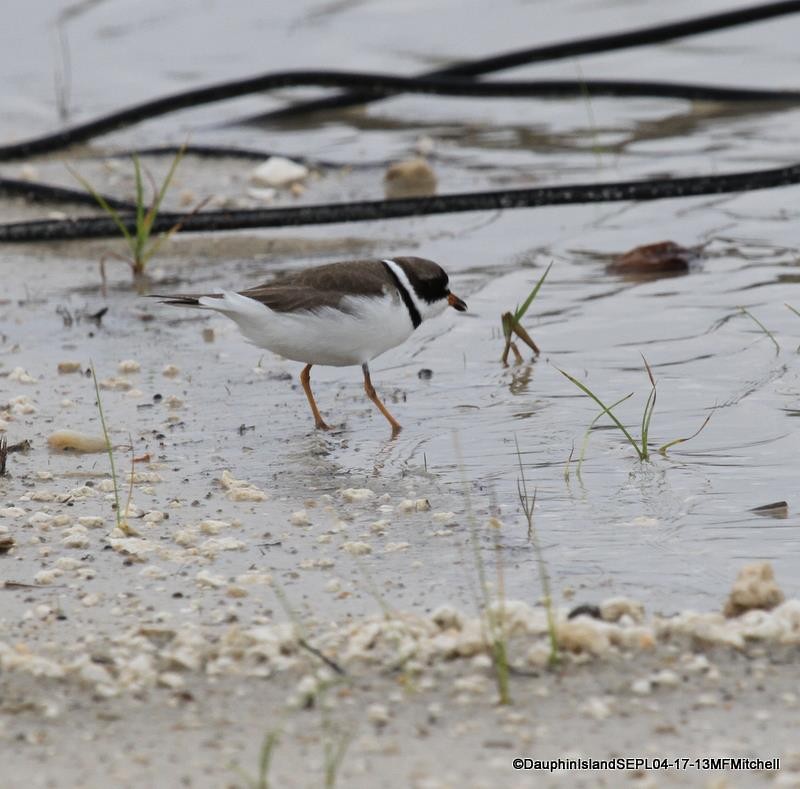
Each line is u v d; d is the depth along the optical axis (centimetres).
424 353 1366
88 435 1152
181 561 900
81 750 640
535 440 1116
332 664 718
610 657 721
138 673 714
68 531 952
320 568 885
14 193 2058
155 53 3083
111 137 2467
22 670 721
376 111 2578
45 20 3384
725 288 1484
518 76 2703
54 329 1484
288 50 3022
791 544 894
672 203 1848
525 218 1834
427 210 1836
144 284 1645
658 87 2392
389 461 1089
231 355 1387
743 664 711
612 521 945
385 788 600
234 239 1806
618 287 1524
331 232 1820
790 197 1830
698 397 1184
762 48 2734
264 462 1098
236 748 641
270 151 2245
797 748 628
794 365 1240
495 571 872
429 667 718
